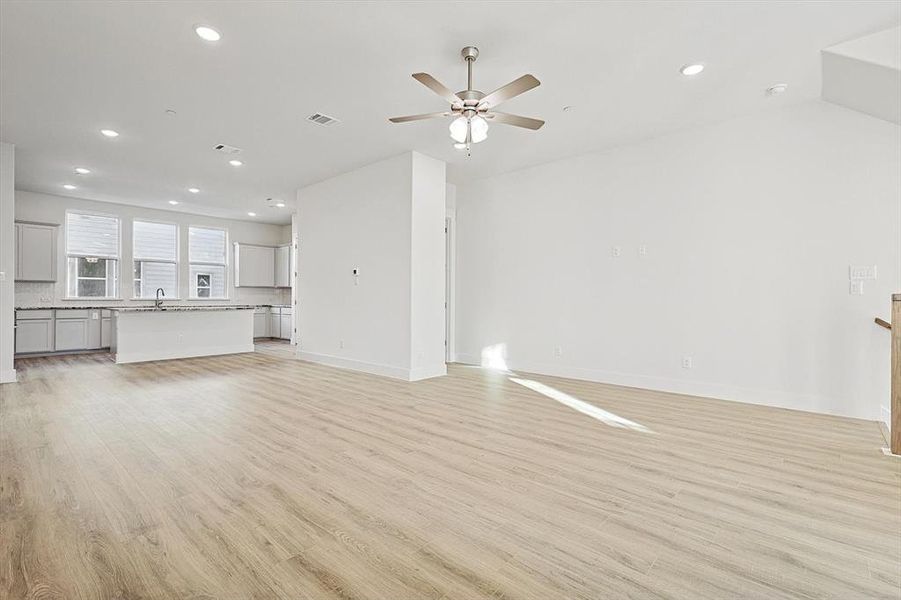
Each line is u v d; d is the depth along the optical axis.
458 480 2.43
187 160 5.61
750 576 1.60
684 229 4.61
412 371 5.29
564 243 5.60
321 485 2.37
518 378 5.48
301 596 1.49
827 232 3.85
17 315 7.05
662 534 1.88
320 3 2.64
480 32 2.93
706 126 4.46
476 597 1.49
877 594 1.50
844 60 3.09
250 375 5.62
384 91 3.77
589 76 3.49
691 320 4.57
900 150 3.56
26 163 5.70
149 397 4.40
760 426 3.45
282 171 6.09
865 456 2.80
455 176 6.41
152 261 8.73
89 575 1.59
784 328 4.05
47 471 2.52
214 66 3.36
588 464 2.67
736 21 2.79
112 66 3.35
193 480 2.42
